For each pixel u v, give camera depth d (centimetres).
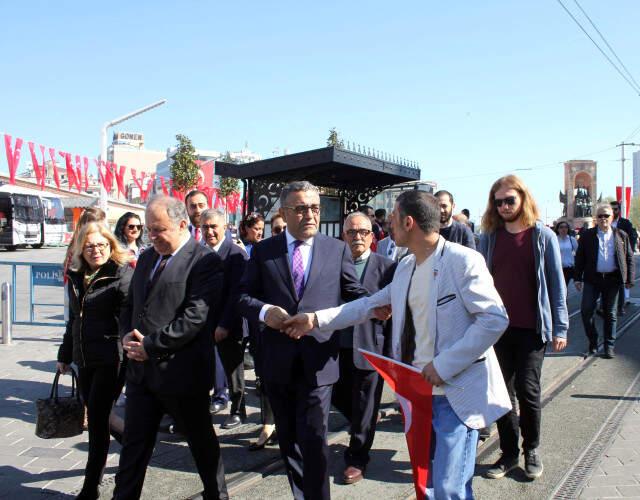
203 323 324
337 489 391
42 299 1359
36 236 3209
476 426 258
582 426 502
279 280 339
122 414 532
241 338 517
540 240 398
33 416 535
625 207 3444
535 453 407
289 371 327
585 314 770
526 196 403
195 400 335
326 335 329
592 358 750
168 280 330
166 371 322
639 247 2827
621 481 392
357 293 354
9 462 436
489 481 397
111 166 1578
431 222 268
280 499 378
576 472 409
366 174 950
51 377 662
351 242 447
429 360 269
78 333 372
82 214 393
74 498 378
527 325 396
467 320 262
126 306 359
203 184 2622
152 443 334
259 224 654
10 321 841
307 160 823
